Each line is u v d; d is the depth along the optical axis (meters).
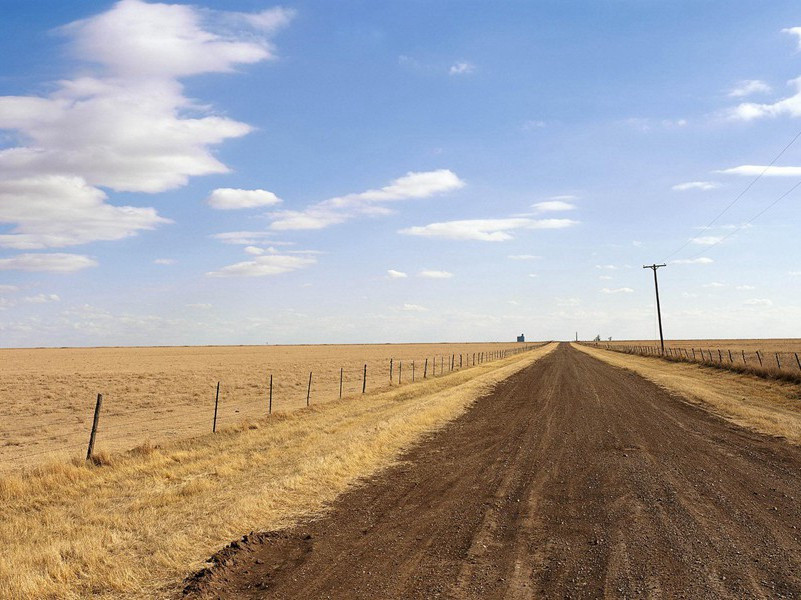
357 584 5.98
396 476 11.20
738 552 6.61
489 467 11.94
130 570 6.27
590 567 6.30
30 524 8.15
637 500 9.11
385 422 16.98
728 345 125.06
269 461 12.18
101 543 7.08
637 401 23.28
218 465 11.88
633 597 5.45
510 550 6.95
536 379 36.88
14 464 13.69
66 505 9.38
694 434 15.21
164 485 10.41
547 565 6.42
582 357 74.75
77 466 11.97
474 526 7.96
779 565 6.17
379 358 91.12
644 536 7.32
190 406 26.92
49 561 6.40
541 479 10.77
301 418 19.67
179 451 13.94
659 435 15.22
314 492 9.75
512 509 8.79
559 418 19.02
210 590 5.82
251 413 23.53
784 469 11.03
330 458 11.93
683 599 5.36
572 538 7.36
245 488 9.86
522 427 17.33
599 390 28.34
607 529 7.68
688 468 11.34
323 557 6.82
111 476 11.22
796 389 23.86
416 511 8.75
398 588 5.85
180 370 58.94
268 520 8.27
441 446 14.47
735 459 12.04
